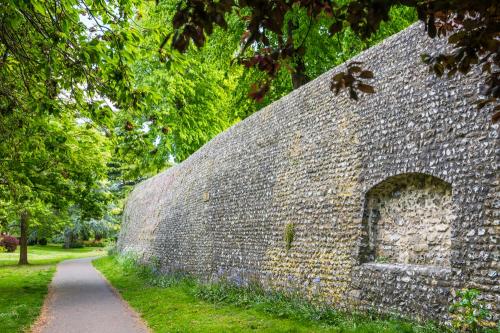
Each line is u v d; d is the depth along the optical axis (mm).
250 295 10391
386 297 7449
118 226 42312
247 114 21547
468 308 6027
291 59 3121
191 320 8336
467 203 6453
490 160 6262
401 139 7809
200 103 25234
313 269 9375
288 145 11227
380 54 8672
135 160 7676
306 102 10844
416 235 7598
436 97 7270
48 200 15078
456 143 6793
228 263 12836
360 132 8812
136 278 17078
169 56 5898
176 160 27922
